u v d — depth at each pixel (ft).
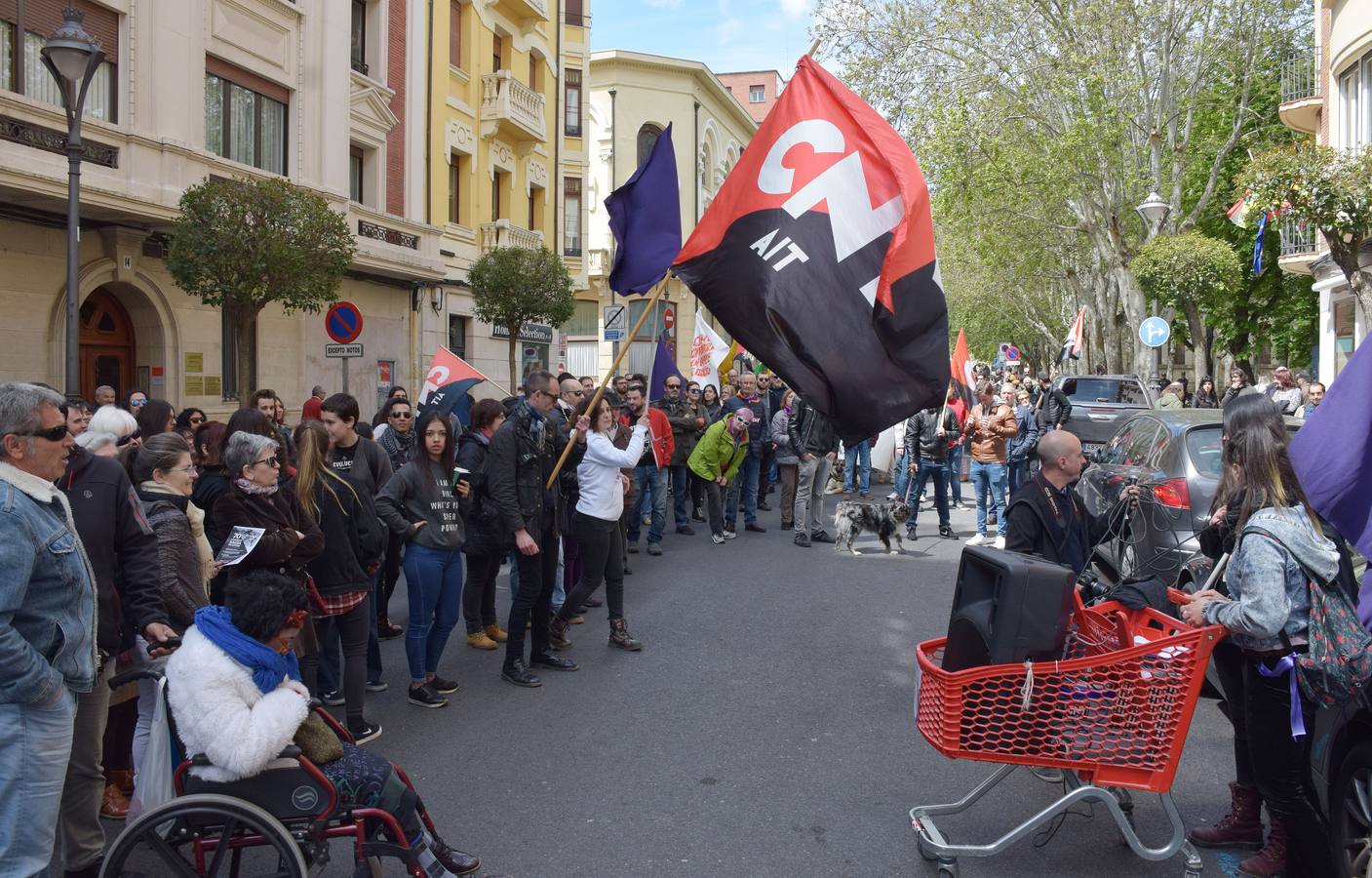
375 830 11.67
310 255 43.04
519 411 21.21
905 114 79.97
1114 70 75.56
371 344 68.13
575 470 26.99
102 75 45.83
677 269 18.54
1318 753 12.25
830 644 24.14
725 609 27.81
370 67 67.82
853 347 17.16
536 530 21.18
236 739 10.71
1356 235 42.37
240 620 11.27
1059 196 82.58
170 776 11.67
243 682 11.14
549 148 94.79
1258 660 12.41
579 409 23.06
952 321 173.06
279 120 58.08
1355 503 11.43
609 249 120.26
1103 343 107.76
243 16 53.98
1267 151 44.78
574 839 13.94
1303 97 71.26
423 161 72.95
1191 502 24.00
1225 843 13.75
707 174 143.84
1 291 42.32
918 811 13.33
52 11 43.62
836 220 17.58
